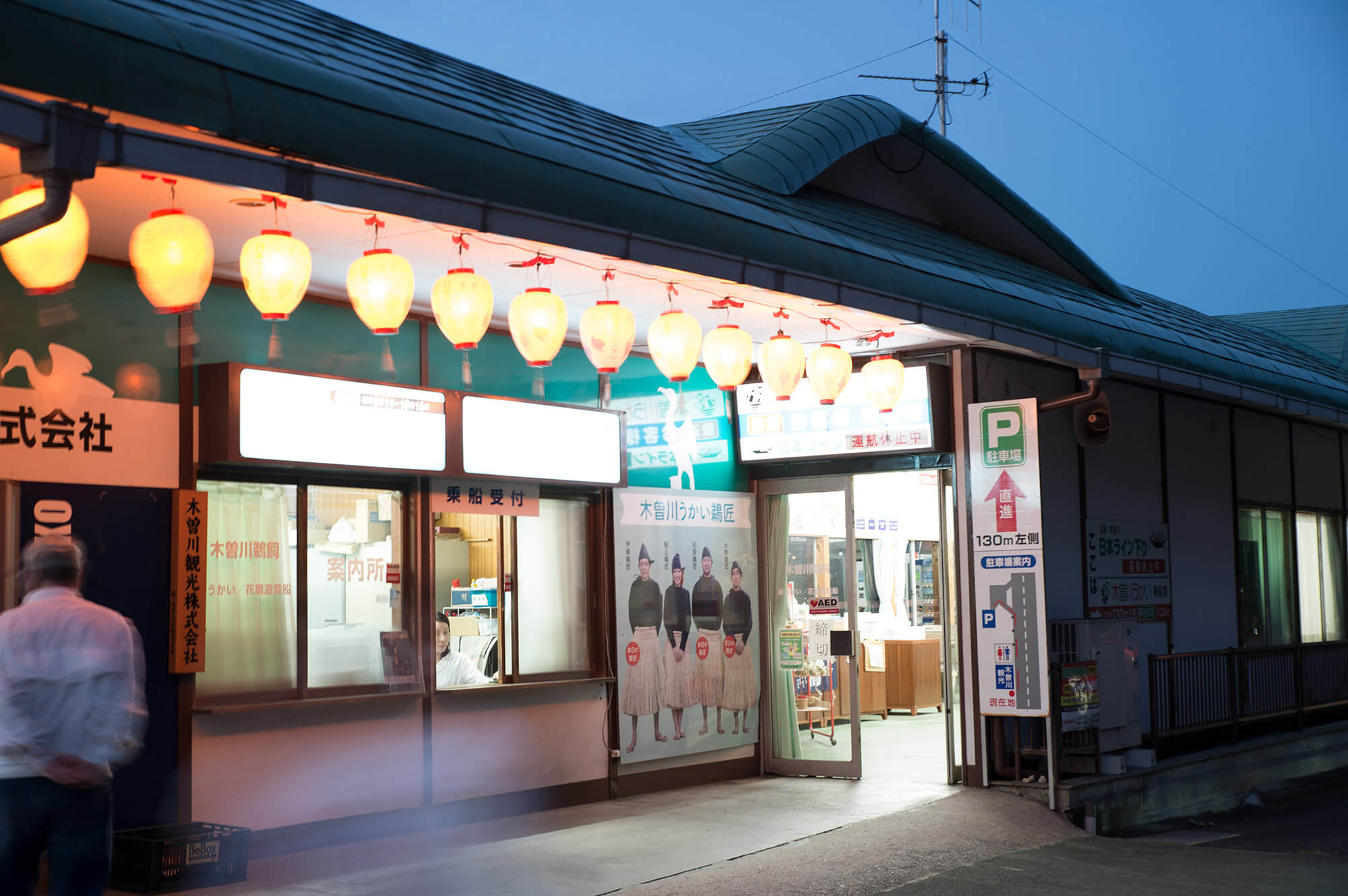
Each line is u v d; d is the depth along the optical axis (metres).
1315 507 16.67
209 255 5.37
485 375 9.20
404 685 8.39
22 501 6.63
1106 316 12.17
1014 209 14.38
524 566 9.42
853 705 10.91
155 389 7.25
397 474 8.35
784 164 10.64
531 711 9.27
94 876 4.89
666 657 10.41
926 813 9.37
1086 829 10.02
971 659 10.30
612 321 7.42
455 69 8.88
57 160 4.34
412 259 7.42
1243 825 11.57
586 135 8.10
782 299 8.54
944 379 10.54
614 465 9.87
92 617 5.00
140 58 4.77
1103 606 12.11
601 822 8.89
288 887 6.80
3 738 4.78
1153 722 11.70
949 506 10.80
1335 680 15.99
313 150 5.24
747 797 10.00
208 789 7.27
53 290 5.07
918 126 13.28
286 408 7.60
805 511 11.28
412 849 7.87
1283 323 24.09
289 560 7.88
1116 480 12.60
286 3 8.50
